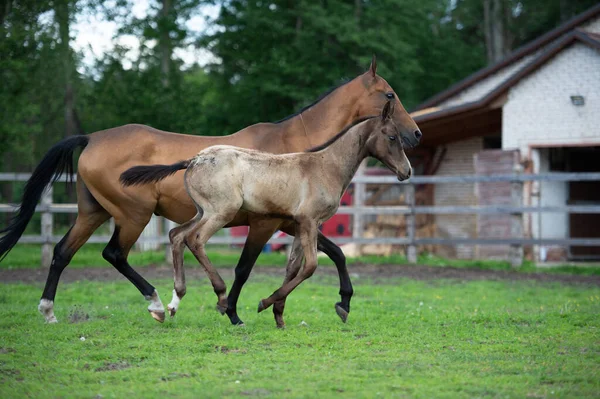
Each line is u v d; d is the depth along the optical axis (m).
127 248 7.91
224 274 13.37
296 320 8.06
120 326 7.57
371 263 15.71
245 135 8.08
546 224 17.09
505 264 15.33
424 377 5.54
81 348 6.53
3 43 17.81
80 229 8.06
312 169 7.29
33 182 7.99
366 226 19.12
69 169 8.12
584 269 14.62
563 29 18.72
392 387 5.21
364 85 8.55
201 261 7.13
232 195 7.02
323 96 8.55
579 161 19.02
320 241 7.76
